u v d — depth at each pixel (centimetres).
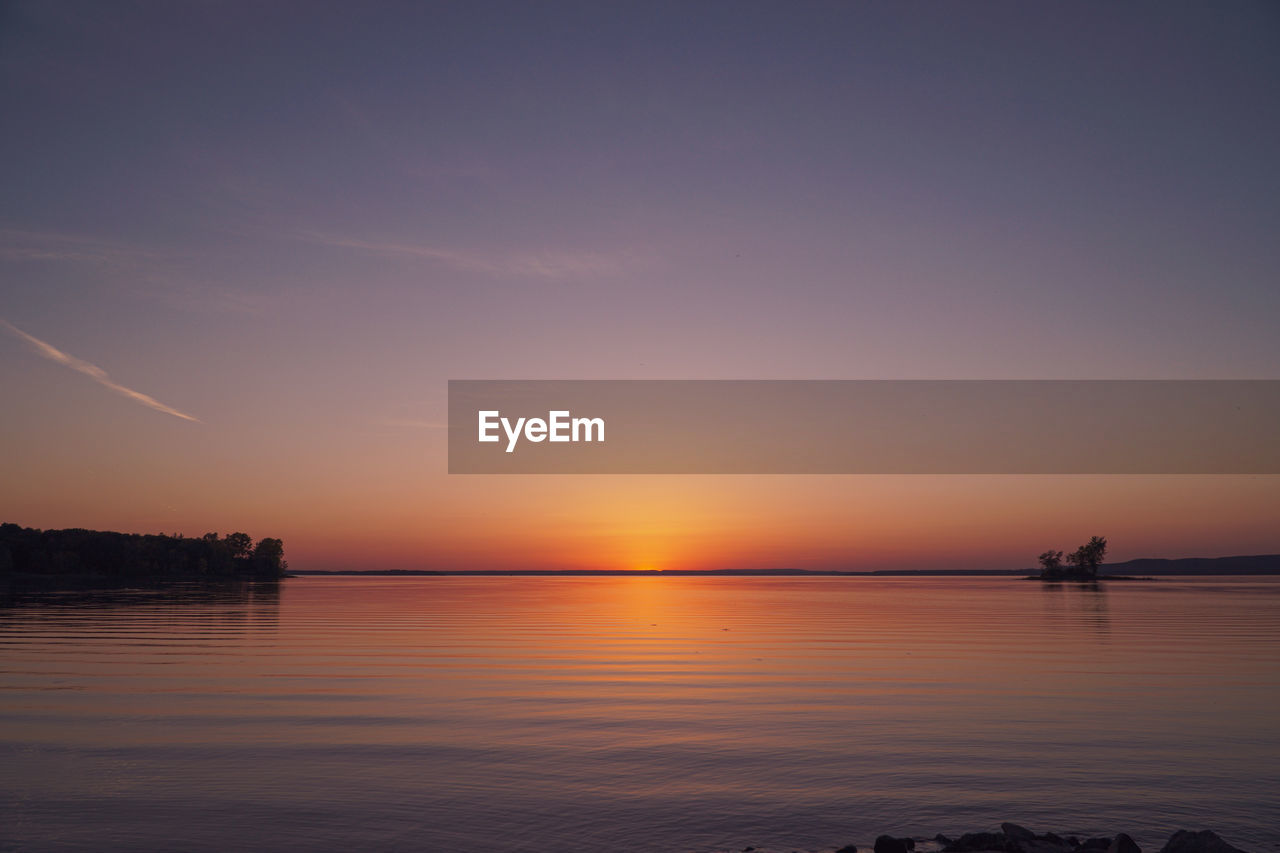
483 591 15025
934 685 2450
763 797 1345
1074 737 1744
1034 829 1209
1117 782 1425
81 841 1124
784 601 9662
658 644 3778
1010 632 4531
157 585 15762
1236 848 1086
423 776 1443
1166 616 6169
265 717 1923
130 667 2802
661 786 1396
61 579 17275
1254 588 16525
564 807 1285
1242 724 1870
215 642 3769
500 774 1459
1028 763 1541
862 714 1991
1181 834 1055
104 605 7544
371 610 7088
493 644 3744
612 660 3095
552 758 1567
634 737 1741
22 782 1392
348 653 3303
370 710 2016
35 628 4578
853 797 1346
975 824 1227
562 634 4378
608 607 7938
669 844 1139
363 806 1280
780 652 3406
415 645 3672
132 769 1475
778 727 1842
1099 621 5553
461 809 1270
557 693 2283
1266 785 1405
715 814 1262
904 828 1209
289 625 5019
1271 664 2958
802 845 1141
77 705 2062
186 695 2214
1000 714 1991
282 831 1169
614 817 1243
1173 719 1927
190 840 1130
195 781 1403
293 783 1396
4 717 1909
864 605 8462
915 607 7956
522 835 1165
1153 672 2738
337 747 1641
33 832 1158
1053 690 2350
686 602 9381
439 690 2325
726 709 2050
